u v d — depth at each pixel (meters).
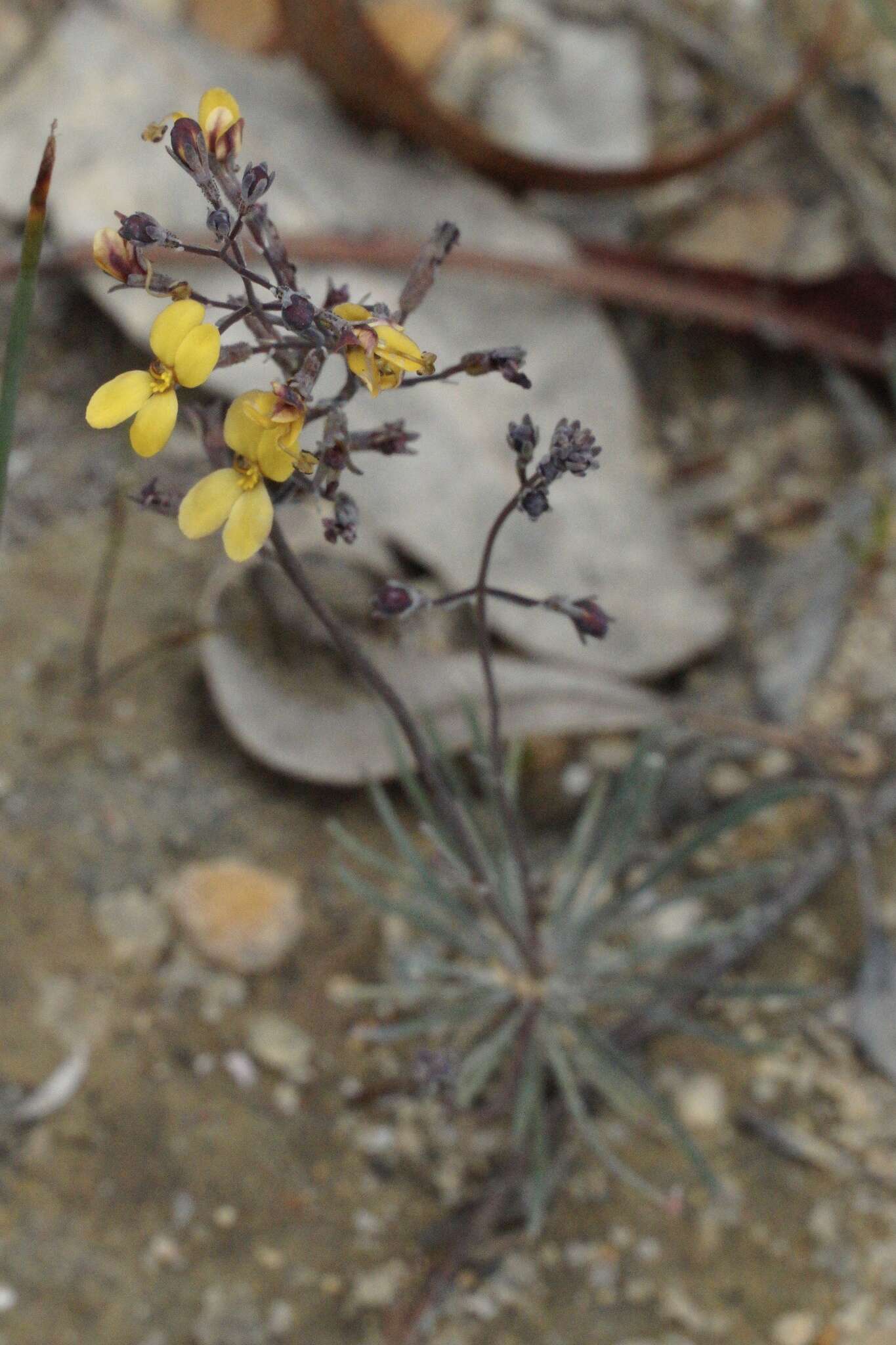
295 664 0.53
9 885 0.51
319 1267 0.47
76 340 0.64
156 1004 0.50
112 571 0.58
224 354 0.38
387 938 0.52
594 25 0.74
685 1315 0.47
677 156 0.64
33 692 0.56
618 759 0.58
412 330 0.61
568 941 0.49
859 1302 0.47
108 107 0.64
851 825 0.53
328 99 0.67
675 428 0.68
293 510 0.52
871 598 0.62
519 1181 0.48
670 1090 0.50
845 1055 0.50
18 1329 0.46
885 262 0.69
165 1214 0.48
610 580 0.57
